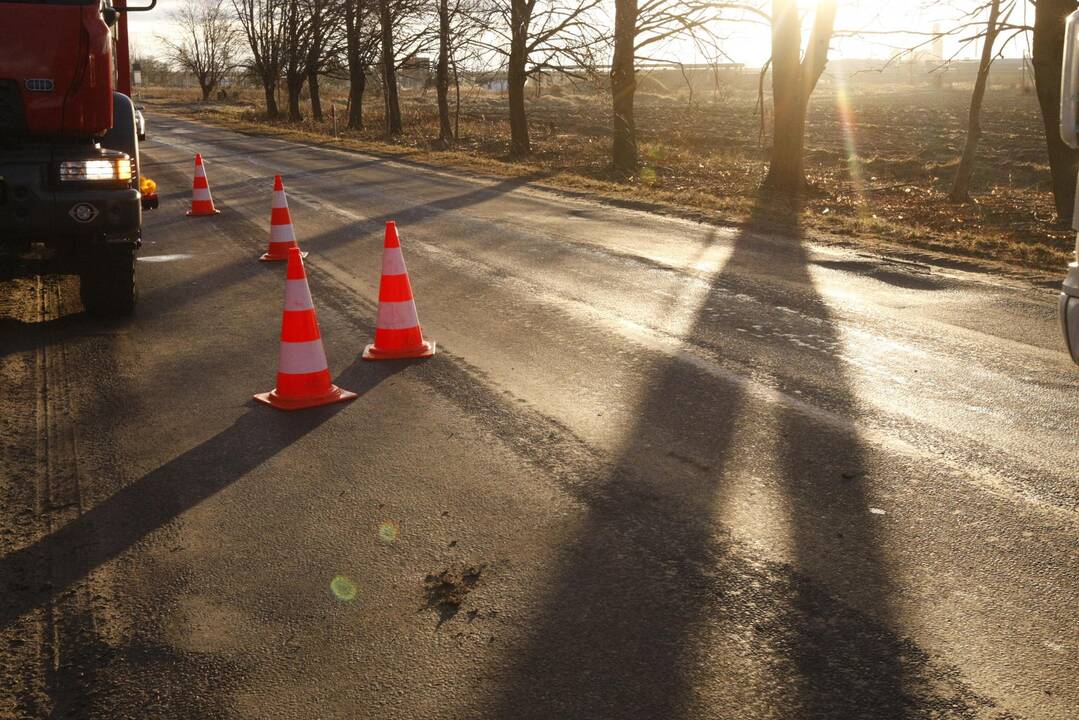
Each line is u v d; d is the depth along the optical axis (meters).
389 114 43.78
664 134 46.19
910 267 11.01
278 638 3.40
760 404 5.97
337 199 17.69
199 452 5.26
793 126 22.50
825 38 21.78
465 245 12.26
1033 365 6.88
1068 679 3.07
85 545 4.16
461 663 3.22
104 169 7.64
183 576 3.87
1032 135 46.12
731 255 11.71
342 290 9.51
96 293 8.16
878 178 29.67
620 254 11.66
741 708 2.95
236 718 2.95
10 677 3.19
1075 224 4.33
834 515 4.35
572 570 3.85
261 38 64.75
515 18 31.02
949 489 4.63
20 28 7.31
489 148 37.44
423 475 4.89
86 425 5.70
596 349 7.29
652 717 2.91
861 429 5.51
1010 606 3.53
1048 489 4.63
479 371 6.74
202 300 9.12
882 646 3.28
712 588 3.69
